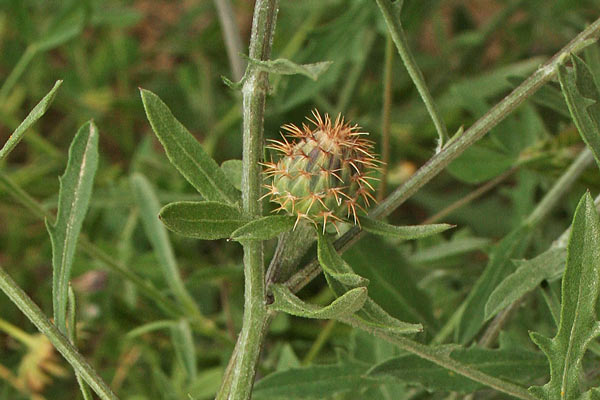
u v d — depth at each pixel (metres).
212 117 0.71
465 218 0.65
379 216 0.36
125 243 0.57
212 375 0.49
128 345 0.58
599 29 0.36
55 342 0.36
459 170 0.47
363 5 0.52
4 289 0.36
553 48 0.75
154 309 0.57
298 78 0.53
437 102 0.66
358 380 0.42
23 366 0.52
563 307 0.35
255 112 0.35
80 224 0.38
